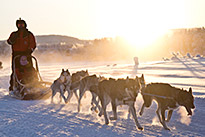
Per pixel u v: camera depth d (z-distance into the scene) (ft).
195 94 40.70
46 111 30.83
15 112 29.91
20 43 42.52
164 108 25.02
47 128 23.35
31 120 26.21
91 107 32.83
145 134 22.40
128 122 26.55
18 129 22.94
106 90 26.02
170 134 22.65
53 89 37.42
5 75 92.94
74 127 23.88
